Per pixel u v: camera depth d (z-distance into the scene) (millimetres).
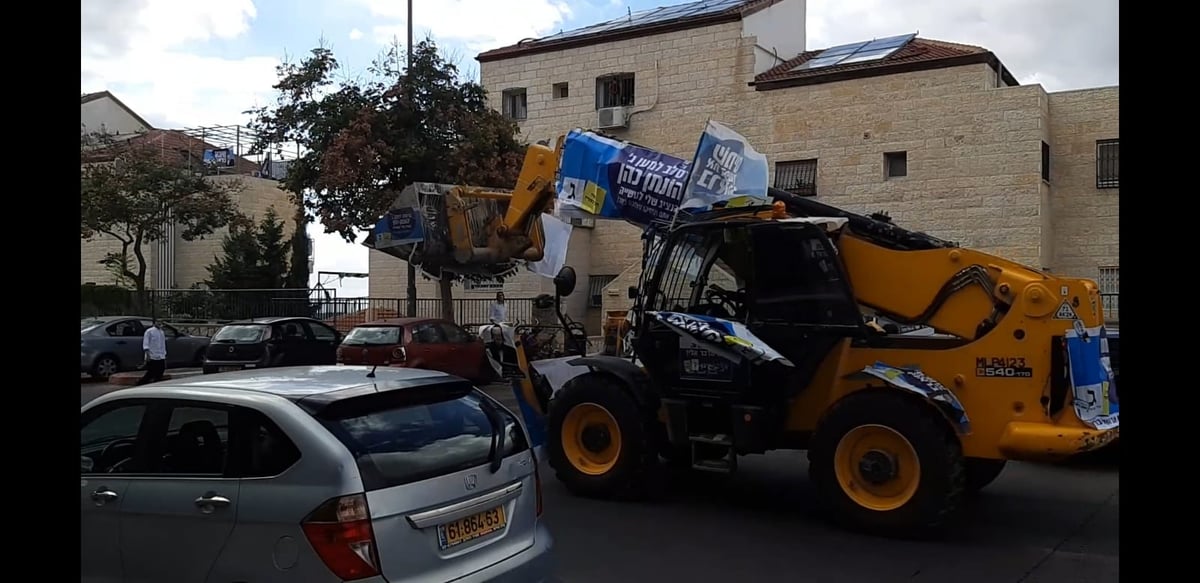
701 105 25266
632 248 26719
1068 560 6512
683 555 6672
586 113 27141
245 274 32094
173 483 4277
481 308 26500
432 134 19594
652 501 8453
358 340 16719
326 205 19391
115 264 34656
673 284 8422
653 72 26000
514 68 28344
